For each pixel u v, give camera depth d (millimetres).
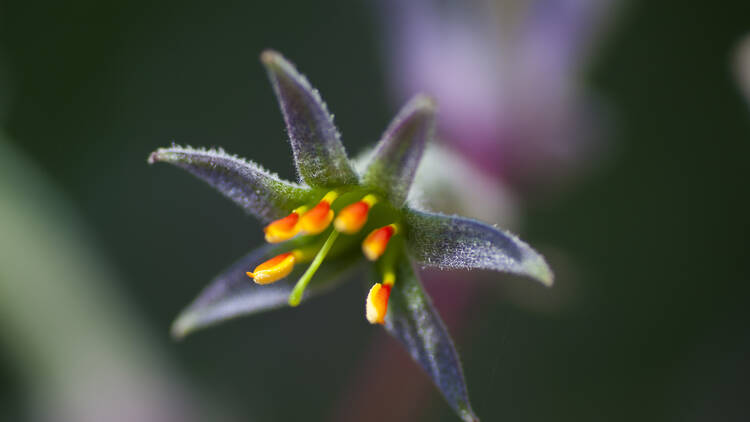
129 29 233
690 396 206
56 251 206
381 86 228
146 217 223
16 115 223
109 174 225
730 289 213
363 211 131
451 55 186
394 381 206
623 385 210
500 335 208
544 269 128
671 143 224
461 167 157
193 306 138
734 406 202
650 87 226
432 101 130
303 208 134
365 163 135
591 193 221
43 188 215
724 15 226
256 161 227
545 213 215
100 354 202
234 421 206
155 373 207
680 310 213
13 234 200
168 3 236
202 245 223
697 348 210
